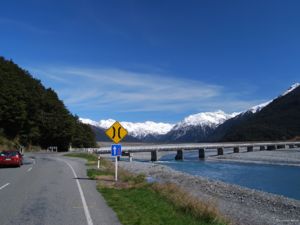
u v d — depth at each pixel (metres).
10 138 83.31
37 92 106.12
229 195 26.22
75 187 19.55
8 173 27.62
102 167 36.47
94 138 129.75
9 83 88.50
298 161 77.69
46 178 24.03
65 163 41.59
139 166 52.53
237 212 19.44
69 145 108.19
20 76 106.81
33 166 35.75
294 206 22.36
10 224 10.78
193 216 12.81
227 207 20.84
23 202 14.59
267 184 37.94
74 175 26.61
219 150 120.69
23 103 87.25
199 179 35.47
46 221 11.22
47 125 101.38
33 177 24.58
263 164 71.50
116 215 12.27
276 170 56.56
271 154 107.19
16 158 34.00
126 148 91.25
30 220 11.34
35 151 90.44
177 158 104.31
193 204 13.79
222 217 13.53
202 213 12.91
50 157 57.53
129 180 22.84
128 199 15.58
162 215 12.45
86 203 14.52
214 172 52.84
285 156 95.81
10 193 17.00
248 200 24.22
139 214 12.45
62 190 18.25
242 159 89.88
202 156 111.88
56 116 104.25
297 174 49.44
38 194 16.77
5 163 33.50
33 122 93.00
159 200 15.52
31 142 96.12
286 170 56.53
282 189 34.12
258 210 20.69
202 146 111.31
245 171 54.75
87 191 18.02
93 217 11.88
